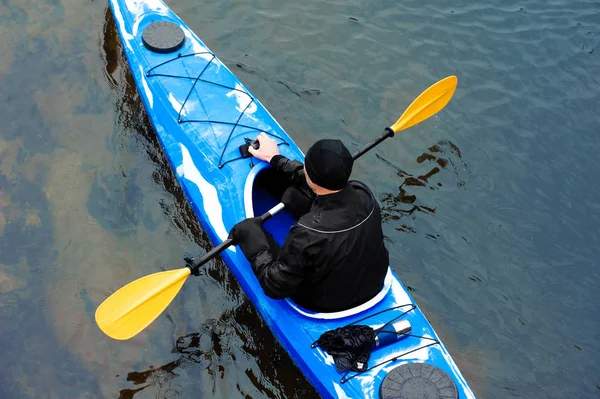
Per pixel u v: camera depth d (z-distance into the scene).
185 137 4.40
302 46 5.77
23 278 4.10
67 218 4.39
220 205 4.04
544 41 6.12
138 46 4.94
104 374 3.74
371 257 3.13
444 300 4.30
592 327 4.25
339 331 3.33
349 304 3.37
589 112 5.57
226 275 4.18
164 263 4.25
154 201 4.54
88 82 5.17
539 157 5.21
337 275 3.09
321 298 3.26
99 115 4.98
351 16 6.09
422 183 4.95
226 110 4.54
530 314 4.28
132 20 5.14
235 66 5.53
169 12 5.27
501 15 6.34
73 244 4.28
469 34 6.10
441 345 3.43
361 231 3.01
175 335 3.94
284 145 4.36
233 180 4.08
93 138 4.83
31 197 4.46
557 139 5.34
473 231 4.70
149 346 3.88
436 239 4.62
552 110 5.55
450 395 2.99
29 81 5.13
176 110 4.53
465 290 4.36
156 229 4.41
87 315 3.97
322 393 3.34
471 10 6.34
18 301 4.00
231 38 5.73
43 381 3.68
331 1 6.20
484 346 4.09
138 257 4.27
